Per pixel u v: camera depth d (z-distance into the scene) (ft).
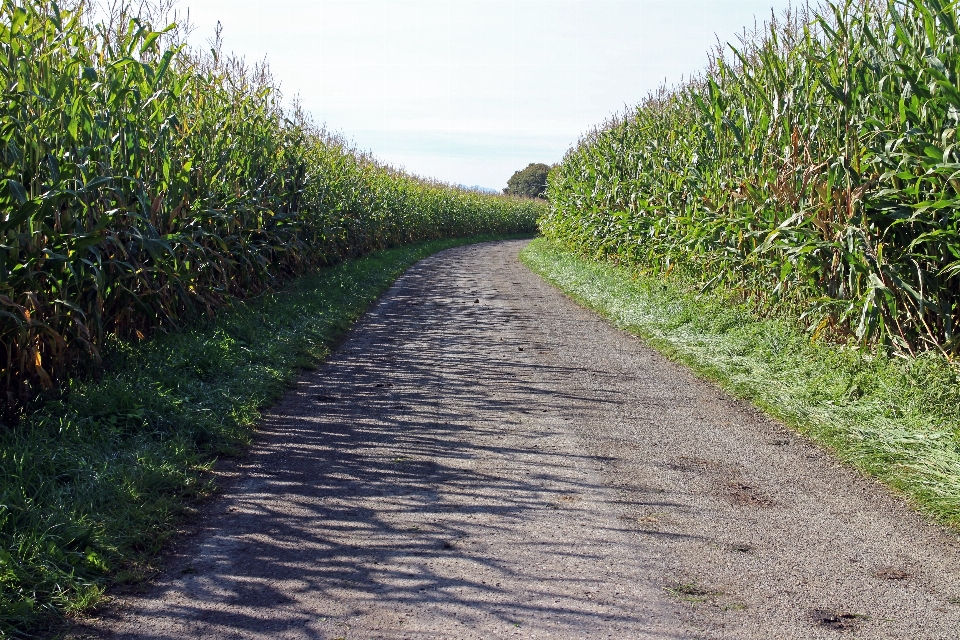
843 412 18.63
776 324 27.45
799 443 17.61
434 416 20.02
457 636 9.59
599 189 56.03
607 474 15.62
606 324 35.94
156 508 13.35
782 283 27.35
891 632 9.65
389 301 44.70
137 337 24.63
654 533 12.75
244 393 20.71
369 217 72.84
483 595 10.65
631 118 58.34
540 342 31.01
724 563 11.61
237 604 10.44
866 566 11.51
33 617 9.87
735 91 33.71
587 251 63.52
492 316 38.65
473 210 135.23
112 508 13.09
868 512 13.62
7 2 18.63
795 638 9.52
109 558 11.59
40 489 13.11
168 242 24.43
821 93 26.35
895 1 22.71
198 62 37.11
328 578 11.20
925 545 12.25
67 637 9.56
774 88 29.35
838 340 24.45
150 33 23.71
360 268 57.26
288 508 13.91
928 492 14.03
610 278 47.85
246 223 34.68
